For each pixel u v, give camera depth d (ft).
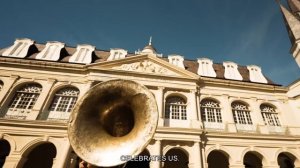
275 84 63.52
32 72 52.65
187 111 52.11
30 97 50.01
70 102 50.21
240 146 47.57
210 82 58.70
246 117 55.77
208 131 47.50
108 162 14.66
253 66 69.56
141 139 15.90
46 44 61.62
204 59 68.64
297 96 58.49
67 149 40.45
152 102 17.46
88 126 16.65
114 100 18.69
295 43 67.21
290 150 48.80
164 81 55.26
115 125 18.06
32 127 42.75
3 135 40.86
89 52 62.75
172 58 66.49
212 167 51.96
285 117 55.83
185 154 49.32
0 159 46.34
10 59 52.44
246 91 59.62
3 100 46.70
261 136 49.26
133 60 57.98
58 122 43.62
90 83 51.37
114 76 53.47
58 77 53.11
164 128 44.86
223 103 55.88
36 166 47.60
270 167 45.55
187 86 55.52
